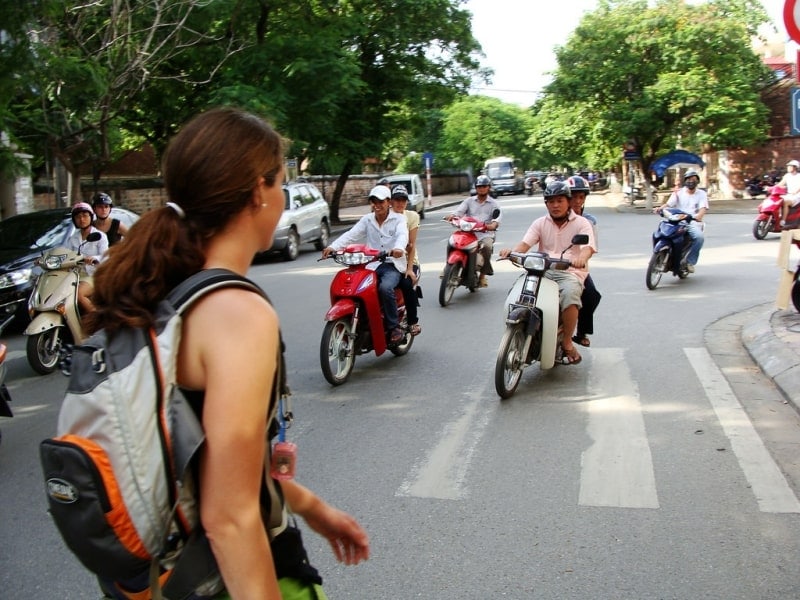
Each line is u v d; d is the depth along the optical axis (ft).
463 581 11.52
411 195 105.81
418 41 90.07
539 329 21.31
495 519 13.61
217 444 4.46
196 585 4.78
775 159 118.32
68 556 13.14
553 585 11.30
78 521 4.60
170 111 75.61
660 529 12.96
